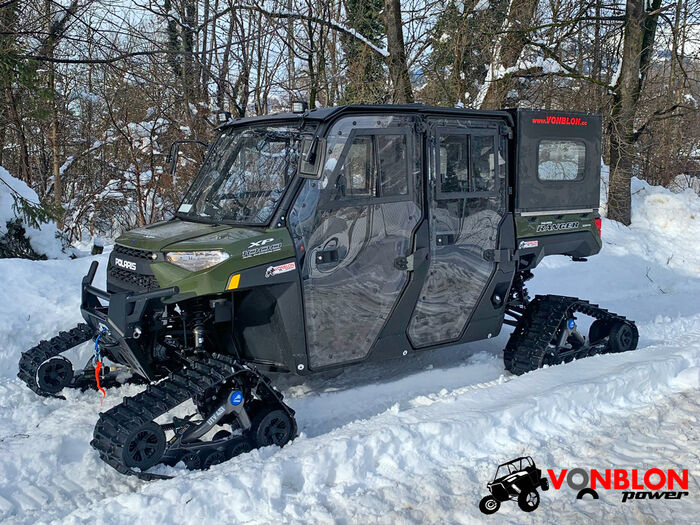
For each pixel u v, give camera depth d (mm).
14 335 6199
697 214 13102
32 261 7422
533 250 5965
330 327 4934
